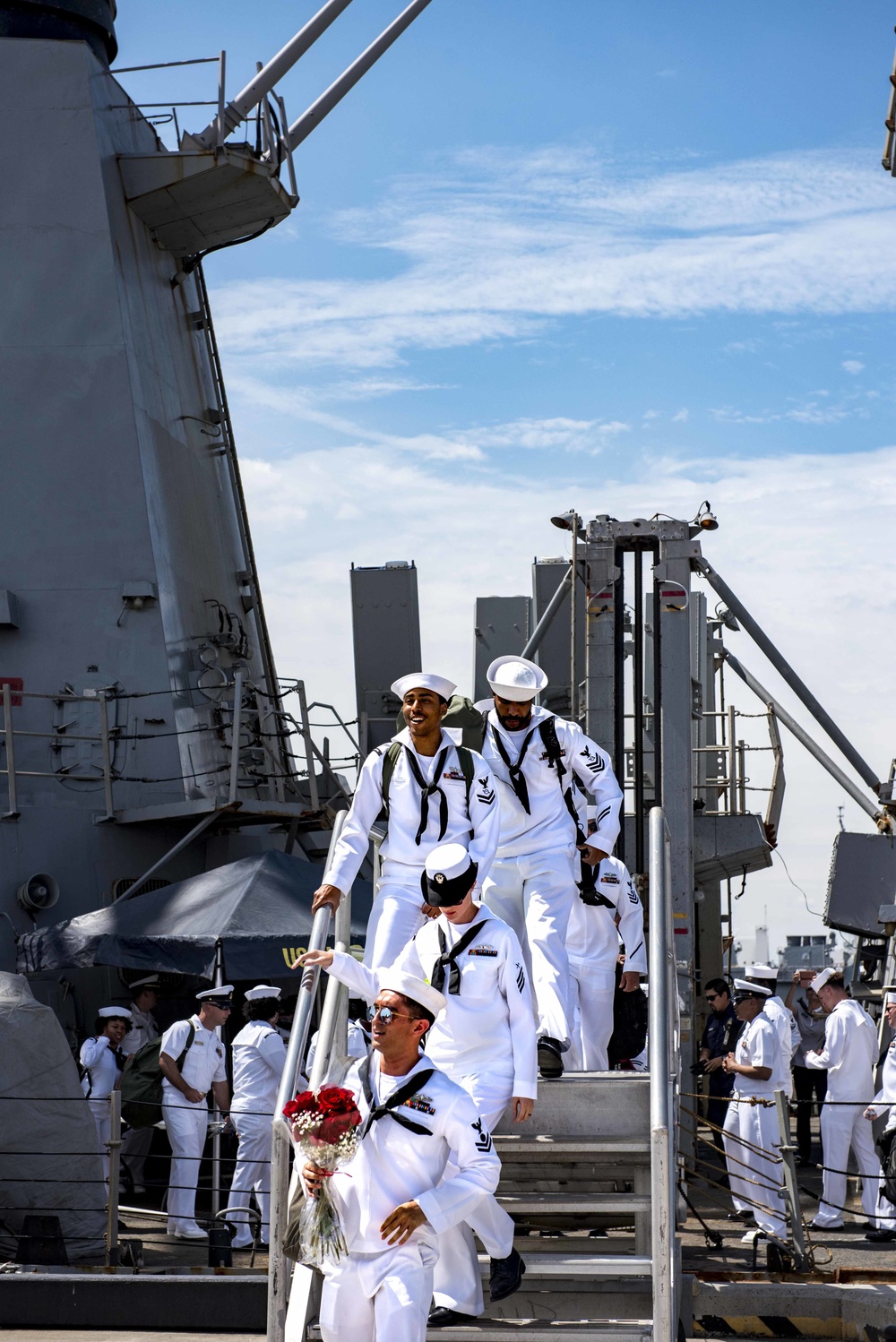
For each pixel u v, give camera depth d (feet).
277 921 45.21
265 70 63.77
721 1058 44.01
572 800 23.86
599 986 24.54
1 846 54.19
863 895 63.41
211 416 70.13
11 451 59.11
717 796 64.90
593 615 51.83
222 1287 30.81
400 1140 16.85
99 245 60.75
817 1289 31.71
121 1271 32.96
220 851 57.88
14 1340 29.32
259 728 65.10
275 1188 19.47
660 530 51.70
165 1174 47.32
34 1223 34.58
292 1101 16.80
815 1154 57.98
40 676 57.36
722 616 64.85
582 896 24.50
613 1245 22.53
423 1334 16.46
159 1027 54.03
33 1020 37.68
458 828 21.76
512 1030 19.81
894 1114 33.94
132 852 56.08
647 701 70.44
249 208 65.51
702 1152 51.93
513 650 81.35
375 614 84.33
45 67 62.03
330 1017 21.91
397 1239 16.38
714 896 66.08
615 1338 18.56
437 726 21.93
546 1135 20.90
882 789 57.77
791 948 112.47
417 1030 17.17
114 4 67.92
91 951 45.44
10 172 61.16
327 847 61.82
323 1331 17.01
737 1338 31.30
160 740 56.85
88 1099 38.01
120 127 65.10
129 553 58.65
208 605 64.75
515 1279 18.95
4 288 60.39
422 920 21.76
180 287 69.56
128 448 59.36
